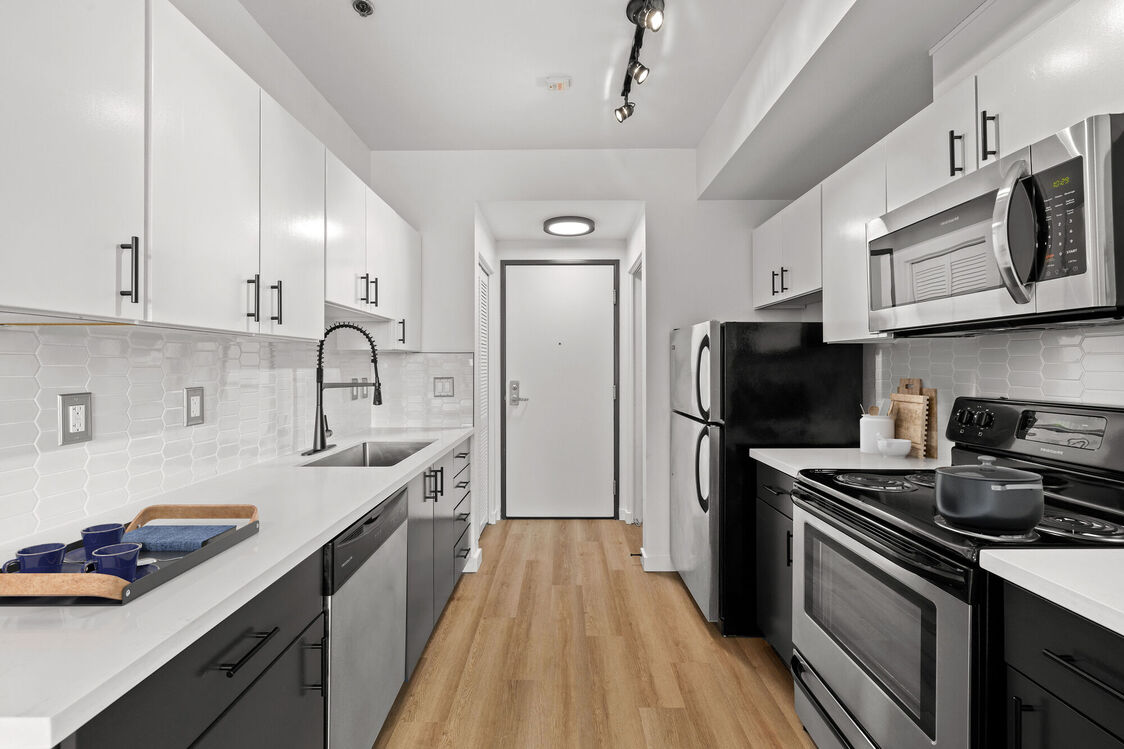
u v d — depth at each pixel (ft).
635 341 14.40
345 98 9.16
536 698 6.86
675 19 7.06
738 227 11.16
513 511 14.93
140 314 3.76
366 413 10.98
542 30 7.32
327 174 6.98
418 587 7.20
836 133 8.04
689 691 7.03
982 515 3.93
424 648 7.79
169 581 3.29
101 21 3.45
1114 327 4.81
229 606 3.12
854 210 7.00
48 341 4.25
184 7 5.75
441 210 11.25
